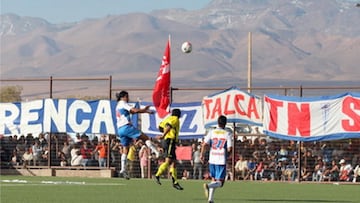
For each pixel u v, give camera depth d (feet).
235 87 188.14
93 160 196.65
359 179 183.11
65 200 126.11
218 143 120.67
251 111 187.52
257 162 189.57
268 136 189.98
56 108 198.39
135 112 142.00
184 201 127.65
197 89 188.55
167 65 188.14
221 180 120.67
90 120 196.13
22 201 123.85
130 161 192.95
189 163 189.88
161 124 141.90
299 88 185.37
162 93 188.96
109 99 195.21
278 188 160.76
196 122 189.37
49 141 198.18
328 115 183.11
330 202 131.34
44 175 197.36
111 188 151.74
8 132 201.05
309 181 184.44
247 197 138.10
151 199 130.11
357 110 181.27
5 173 199.82
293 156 189.06
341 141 187.52
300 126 184.14
